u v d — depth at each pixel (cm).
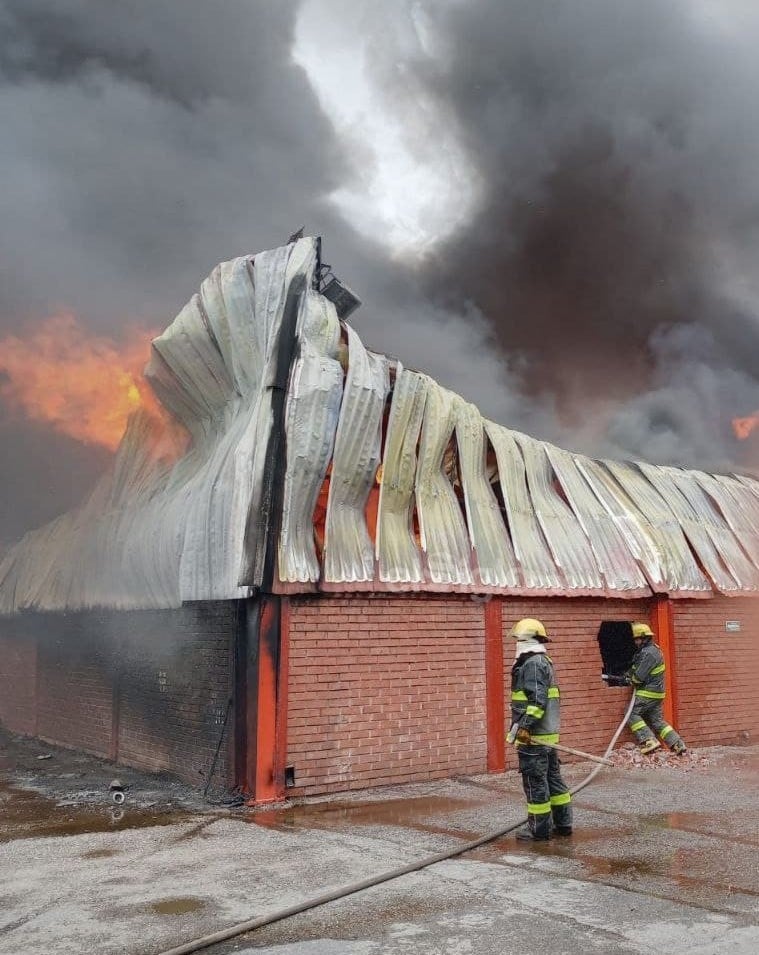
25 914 448
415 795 805
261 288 885
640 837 622
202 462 944
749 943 397
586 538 1090
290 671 795
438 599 915
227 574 787
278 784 771
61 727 1237
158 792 841
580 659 1043
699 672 1157
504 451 1077
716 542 1260
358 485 874
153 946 398
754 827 656
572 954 385
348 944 401
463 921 432
